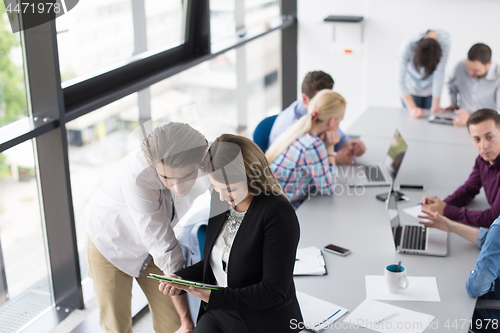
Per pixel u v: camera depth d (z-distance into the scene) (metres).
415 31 5.05
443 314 1.74
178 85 4.12
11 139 2.09
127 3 3.02
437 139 3.56
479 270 1.78
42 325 2.65
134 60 3.09
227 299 1.51
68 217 2.56
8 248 2.59
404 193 2.79
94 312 2.75
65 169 2.46
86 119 3.08
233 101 5.00
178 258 1.86
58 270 2.72
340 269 2.05
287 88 5.76
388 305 1.80
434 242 2.22
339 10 5.27
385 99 5.41
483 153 2.40
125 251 1.95
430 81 4.20
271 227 1.50
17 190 2.51
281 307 1.58
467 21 4.83
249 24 4.82
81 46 2.69
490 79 3.82
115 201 1.84
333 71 5.51
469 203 2.64
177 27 3.61
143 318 2.76
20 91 2.31
